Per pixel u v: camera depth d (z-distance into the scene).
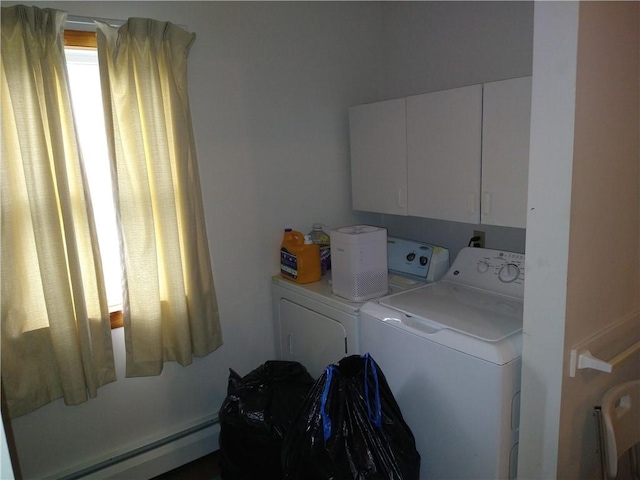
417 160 2.07
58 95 1.63
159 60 1.80
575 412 1.33
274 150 2.28
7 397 1.68
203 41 2.00
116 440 2.02
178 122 1.85
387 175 2.24
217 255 2.18
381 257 1.92
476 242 2.26
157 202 1.85
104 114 1.70
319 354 2.08
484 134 1.77
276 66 2.23
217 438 2.24
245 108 2.16
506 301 1.75
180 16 1.93
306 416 1.47
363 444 1.39
